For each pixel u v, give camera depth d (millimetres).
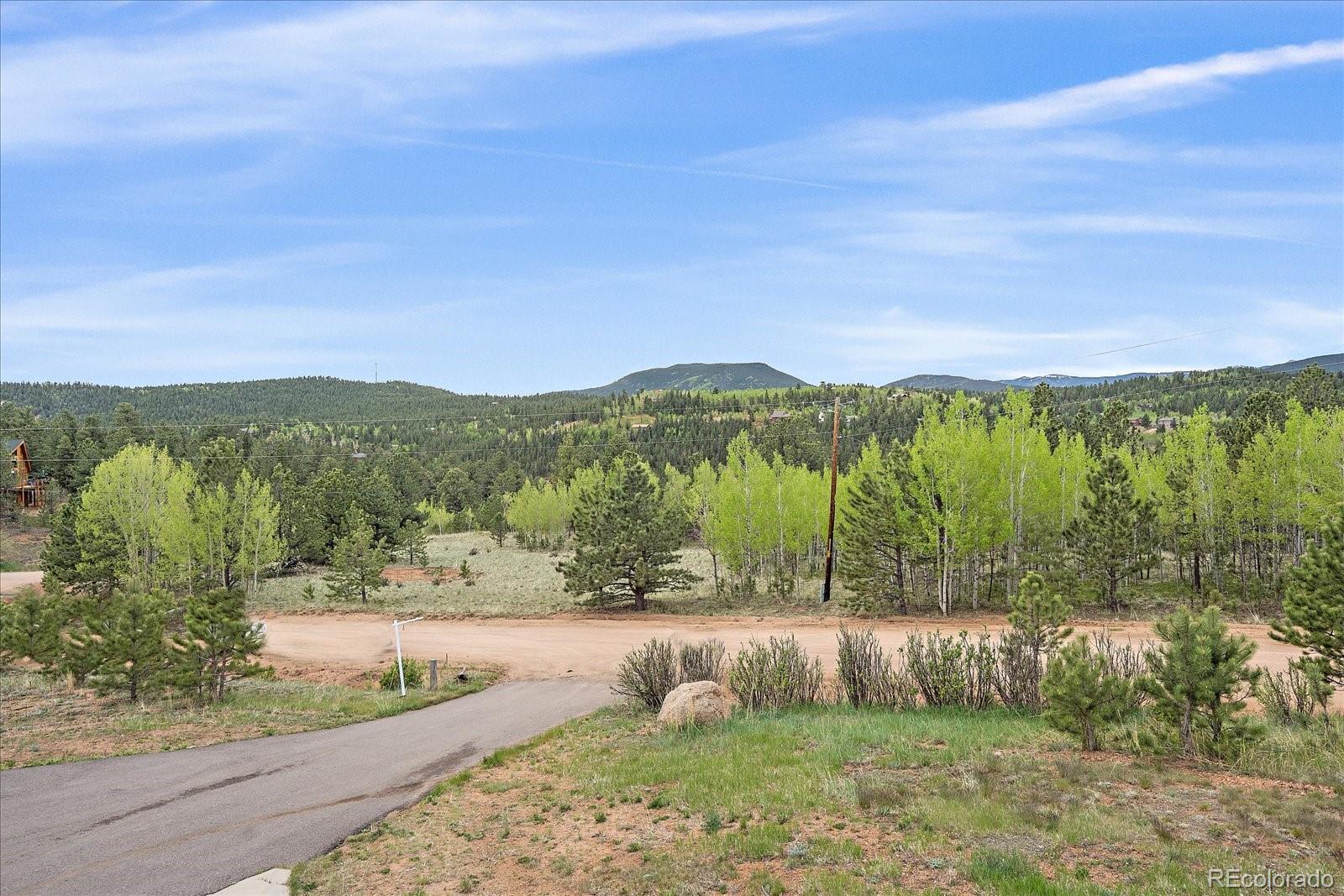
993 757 12305
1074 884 7156
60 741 19516
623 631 39219
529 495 92438
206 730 20922
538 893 8961
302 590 58875
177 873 10758
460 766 16672
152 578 55344
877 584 39719
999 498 37594
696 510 70562
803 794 10844
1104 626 32625
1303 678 15711
